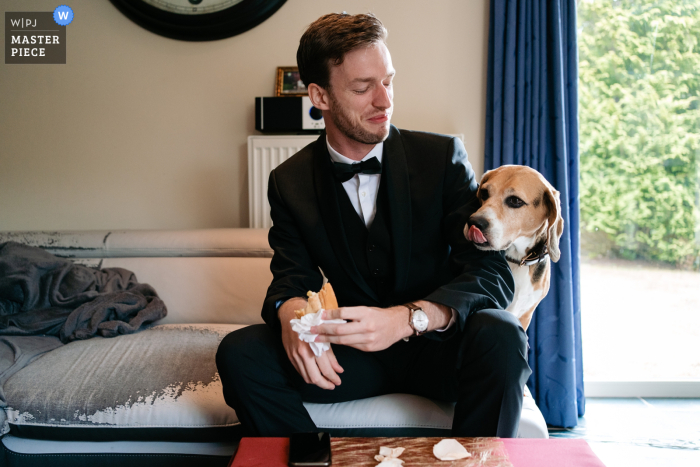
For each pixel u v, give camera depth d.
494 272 1.02
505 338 0.89
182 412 1.18
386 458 0.69
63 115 2.24
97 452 1.22
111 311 1.64
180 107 2.20
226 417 1.17
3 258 1.73
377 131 1.06
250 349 0.99
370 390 1.14
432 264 1.17
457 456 0.70
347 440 0.76
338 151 1.15
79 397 1.22
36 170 2.27
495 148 1.96
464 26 2.07
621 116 2.13
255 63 2.16
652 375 2.15
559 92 1.84
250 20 2.12
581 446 0.74
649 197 2.14
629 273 2.19
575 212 1.88
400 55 2.11
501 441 0.76
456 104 2.10
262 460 0.71
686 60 2.09
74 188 2.26
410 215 1.13
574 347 1.88
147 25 2.16
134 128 2.23
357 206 1.17
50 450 1.23
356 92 1.03
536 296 1.24
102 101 2.23
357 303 1.20
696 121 2.10
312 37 1.06
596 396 2.08
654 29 2.10
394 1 2.10
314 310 0.90
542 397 1.86
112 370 1.31
